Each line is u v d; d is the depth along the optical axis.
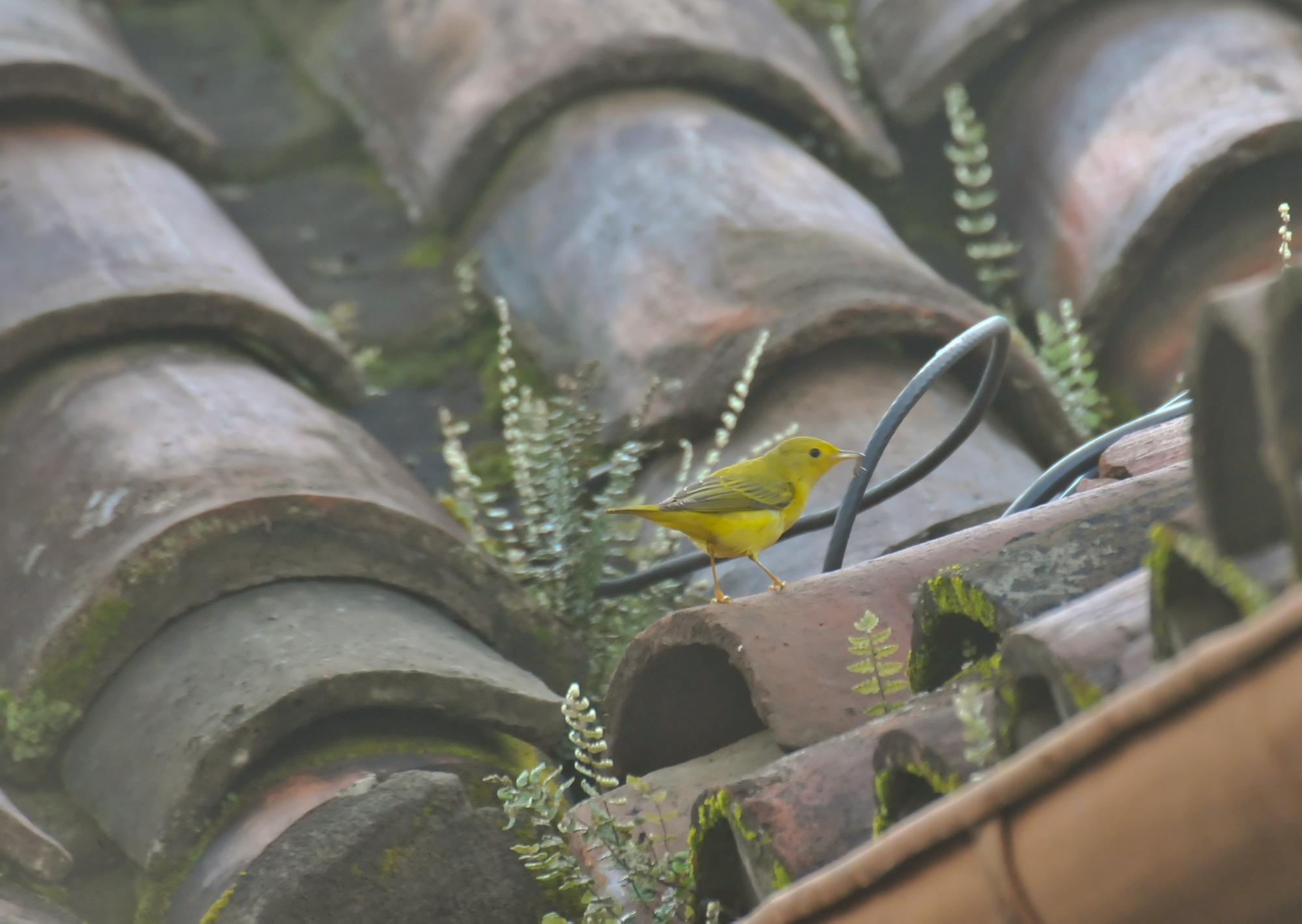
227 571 8.57
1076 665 3.91
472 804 7.75
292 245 14.94
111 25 17.45
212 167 14.82
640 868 5.91
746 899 5.61
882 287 11.40
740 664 6.23
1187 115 13.10
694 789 6.67
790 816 5.08
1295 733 2.89
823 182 13.30
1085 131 13.88
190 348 10.84
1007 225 14.45
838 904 3.80
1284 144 12.46
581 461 10.62
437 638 8.49
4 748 8.24
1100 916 3.28
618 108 14.30
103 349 10.65
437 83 15.39
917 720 4.60
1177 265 12.81
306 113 16.55
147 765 7.75
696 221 12.45
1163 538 3.79
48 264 11.15
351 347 13.71
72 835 7.98
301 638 8.08
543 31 14.87
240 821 7.49
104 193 12.41
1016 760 3.39
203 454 9.15
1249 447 3.48
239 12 18.28
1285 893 3.05
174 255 11.52
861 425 10.76
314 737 7.82
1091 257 13.00
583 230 13.23
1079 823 3.28
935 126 15.61
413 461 12.48
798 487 8.23
